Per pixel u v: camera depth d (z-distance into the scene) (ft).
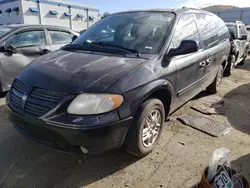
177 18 10.87
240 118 13.26
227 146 10.11
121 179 7.88
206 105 15.07
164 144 10.09
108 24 11.54
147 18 11.06
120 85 7.35
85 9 127.03
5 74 14.88
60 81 7.33
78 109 6.86
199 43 12.41
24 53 15.84
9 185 7.45
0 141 9.91
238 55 26.25
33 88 7.53
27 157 8.90
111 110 7.07
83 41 10.82
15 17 101.40
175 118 12.87
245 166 8.69
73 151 7.22
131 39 10.03
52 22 110.01
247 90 18.99
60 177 7.89
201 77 12.98
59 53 9.78
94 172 8.20
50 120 6.87
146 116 8.29
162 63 9.04
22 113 7.39
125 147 8.48
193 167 8.61
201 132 11.34
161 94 9.57
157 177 8.02
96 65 8.11
